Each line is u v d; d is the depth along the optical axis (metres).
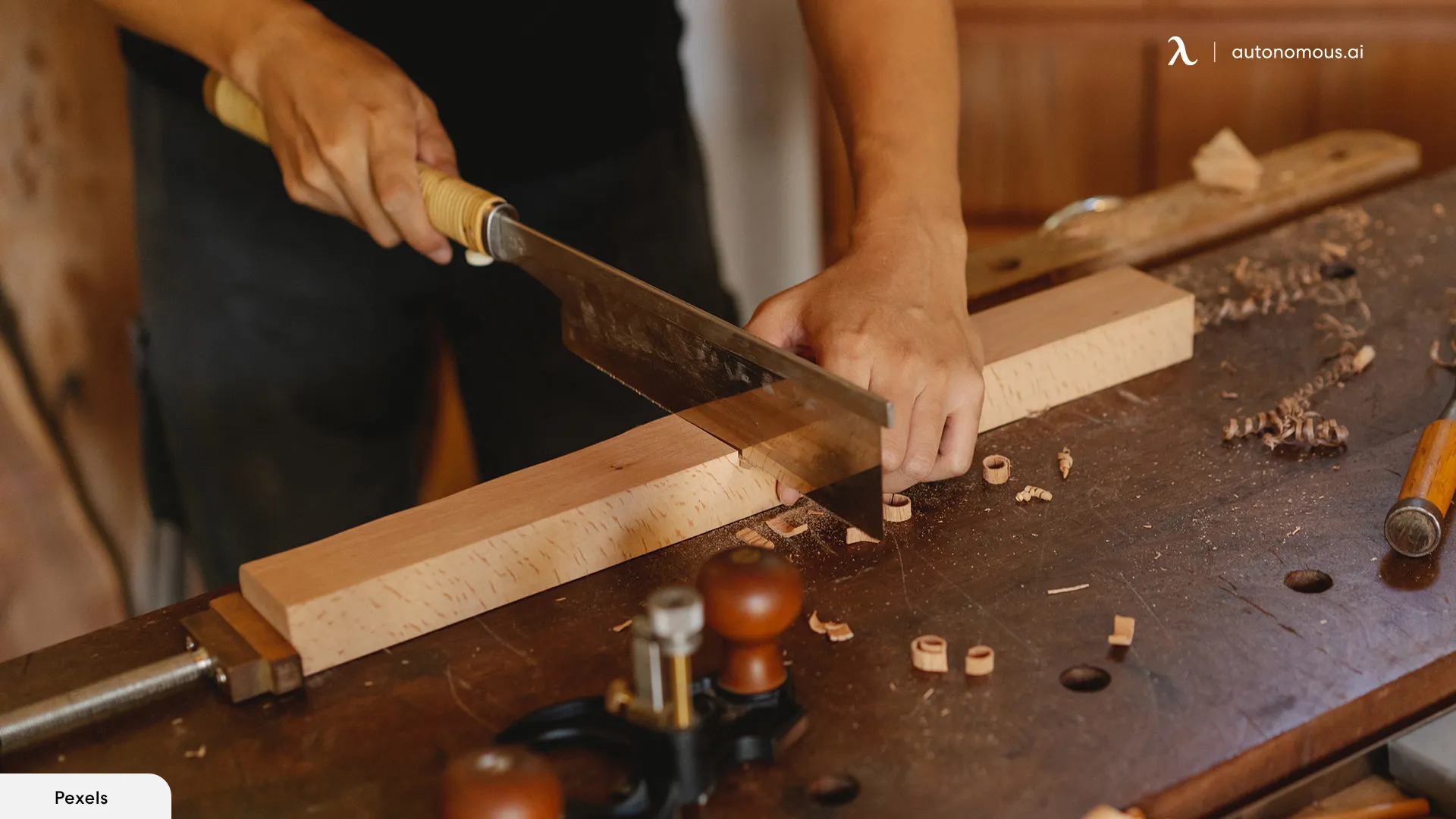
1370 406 1.04
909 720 0.75
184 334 1.62
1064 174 2.32
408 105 1.15
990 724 0.74
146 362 1.75
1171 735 0.72
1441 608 0.81
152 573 2.04
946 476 0.95
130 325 1.97
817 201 2.45
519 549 0.88
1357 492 0.93
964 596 0.85
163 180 1.55
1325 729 0.73
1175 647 0.79
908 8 1.17
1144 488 0.96
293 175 1.20
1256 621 0.81
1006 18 2.21
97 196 1.91
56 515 1.98
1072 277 1.33
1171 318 1.12
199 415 1.67
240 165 1.51
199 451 1.70
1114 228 1.40
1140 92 2.23
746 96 2.47
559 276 1.06
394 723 0.78
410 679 0.82
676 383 0.98
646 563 0.92
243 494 1.72
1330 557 0.86
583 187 1.58
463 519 0.89
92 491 2.01
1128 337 1.10
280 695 0.81
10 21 1.79
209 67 1.35
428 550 0.86
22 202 1.86
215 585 1.80
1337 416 1.03
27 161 1.85
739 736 0.72
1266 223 1.44
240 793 0.73
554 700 0.79
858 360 0.93
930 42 1.16
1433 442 0.91
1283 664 0.77
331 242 1.55
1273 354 1.14
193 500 1.75
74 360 1.95
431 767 0.74
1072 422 1.06
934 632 0.82
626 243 1.65
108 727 0.79
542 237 1.05
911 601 0.85
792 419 0.86
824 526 0.94
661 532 0.93
